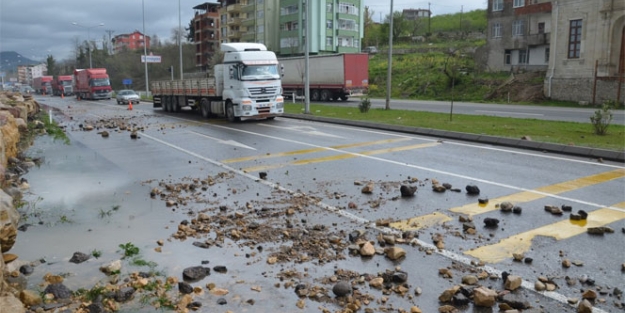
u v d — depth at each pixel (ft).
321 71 135.95
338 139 50.21
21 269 17.37
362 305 14.38
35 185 31.24
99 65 315.37
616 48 110.63
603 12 110.63
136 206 26.03
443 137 50.21
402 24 263.70
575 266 16.85
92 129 66.03
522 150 41.16
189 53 311.88
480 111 86.53
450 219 22.44
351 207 24.73
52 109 116.06
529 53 161.79
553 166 34.09
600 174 31.27
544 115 76.69
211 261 18.10
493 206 24.41
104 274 17.08
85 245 20.15
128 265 17.83
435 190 27.78
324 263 17.62
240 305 14.61
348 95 136.36
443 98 147.54
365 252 18.12
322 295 15.02
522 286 15.35
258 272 16.98
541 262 17.26
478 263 17.25
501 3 166.40
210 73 100.83
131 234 21.47
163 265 17.83
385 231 20.97
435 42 234.17
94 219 23.76
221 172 34.76
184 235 20.88
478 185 28.96
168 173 34.96
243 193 28.35
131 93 145.69
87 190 29.78
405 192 26.66
